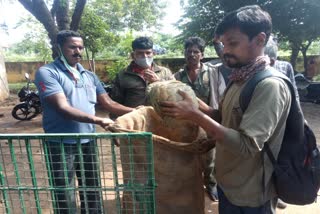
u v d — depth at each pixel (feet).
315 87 36.96
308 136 6.38
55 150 8.72
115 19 69.92
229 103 6.46
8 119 33.12
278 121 5.78
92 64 59.00
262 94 5.65
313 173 6.37
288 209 12.26
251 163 6.22
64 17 27.50
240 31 5.77
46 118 9.53
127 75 12.43
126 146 7.07
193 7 46.47
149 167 5.98
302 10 40.01
